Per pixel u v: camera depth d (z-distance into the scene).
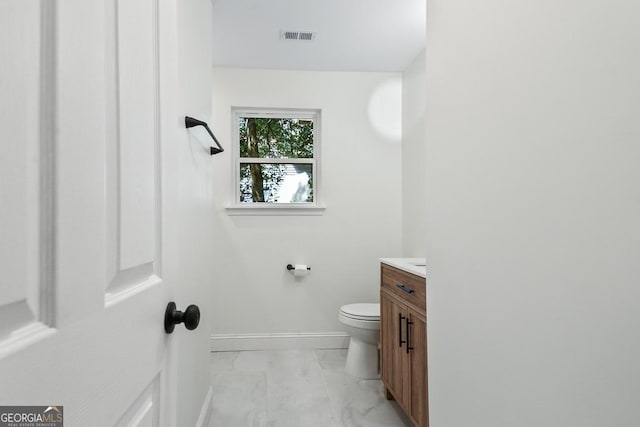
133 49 0.58
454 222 1.17
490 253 0.95
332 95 3.16
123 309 0.53
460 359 1.12
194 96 1.61
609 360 0.59
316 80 3.15
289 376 2.54
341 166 3.17
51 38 0.38
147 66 0.63
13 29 0.33
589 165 0.63
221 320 3.05
